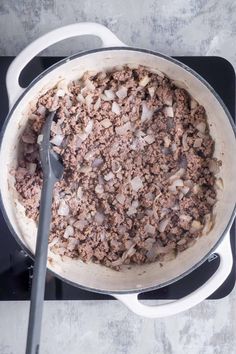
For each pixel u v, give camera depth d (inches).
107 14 32.1
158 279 29.8
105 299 31.9
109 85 30.2
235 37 31.9
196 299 28.7
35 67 31.1
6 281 31.5
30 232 30.0
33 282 26.3
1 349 32.3
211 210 30.3
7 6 32.1
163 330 32.4
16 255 31.5
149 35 32.0
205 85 27.9
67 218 30.5
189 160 30.1
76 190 30.4
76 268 30.4
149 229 30.4
